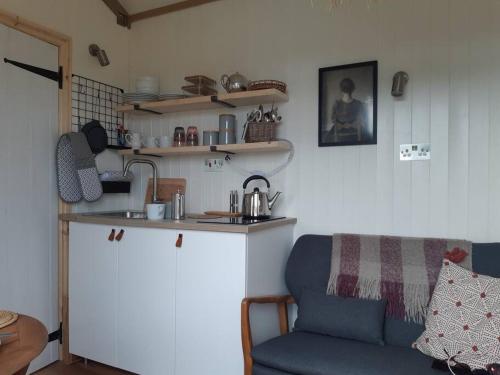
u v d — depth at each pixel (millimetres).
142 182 3104
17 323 1293
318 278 2180
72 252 2596
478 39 2062
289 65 2566
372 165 2312
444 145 2135
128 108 2818
